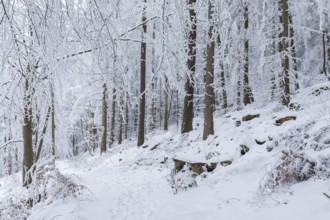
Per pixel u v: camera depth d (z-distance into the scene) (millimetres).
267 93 19734
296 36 21562
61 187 7562
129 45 4754
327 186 5215
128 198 8148
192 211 6172
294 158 5980
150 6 4012
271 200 5660
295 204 5168
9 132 7543
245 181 7109
